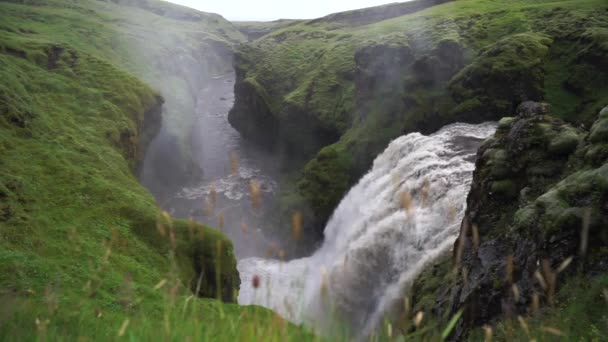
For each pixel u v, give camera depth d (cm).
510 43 4400
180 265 2623
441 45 5047
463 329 1248
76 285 1862
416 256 2631
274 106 7838
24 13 8750
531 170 1489
